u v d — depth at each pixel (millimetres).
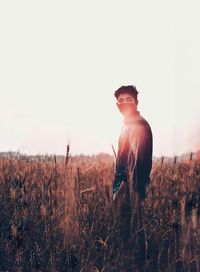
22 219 3732
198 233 3400
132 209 3799
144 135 4074
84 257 3354
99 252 3473
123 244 3637
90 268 3219
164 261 3457
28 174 4496
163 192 4309
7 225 3703
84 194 4039
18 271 3199
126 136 4109
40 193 4152
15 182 4176
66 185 3799
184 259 3311
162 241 3660
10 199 4074
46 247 3443
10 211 3961
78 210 3721
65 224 3551
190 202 3961
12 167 4797
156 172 4840
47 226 3605
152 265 3414
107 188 4121
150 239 3686
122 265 3344
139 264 3430
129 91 4141
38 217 3807
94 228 3738
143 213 3947
